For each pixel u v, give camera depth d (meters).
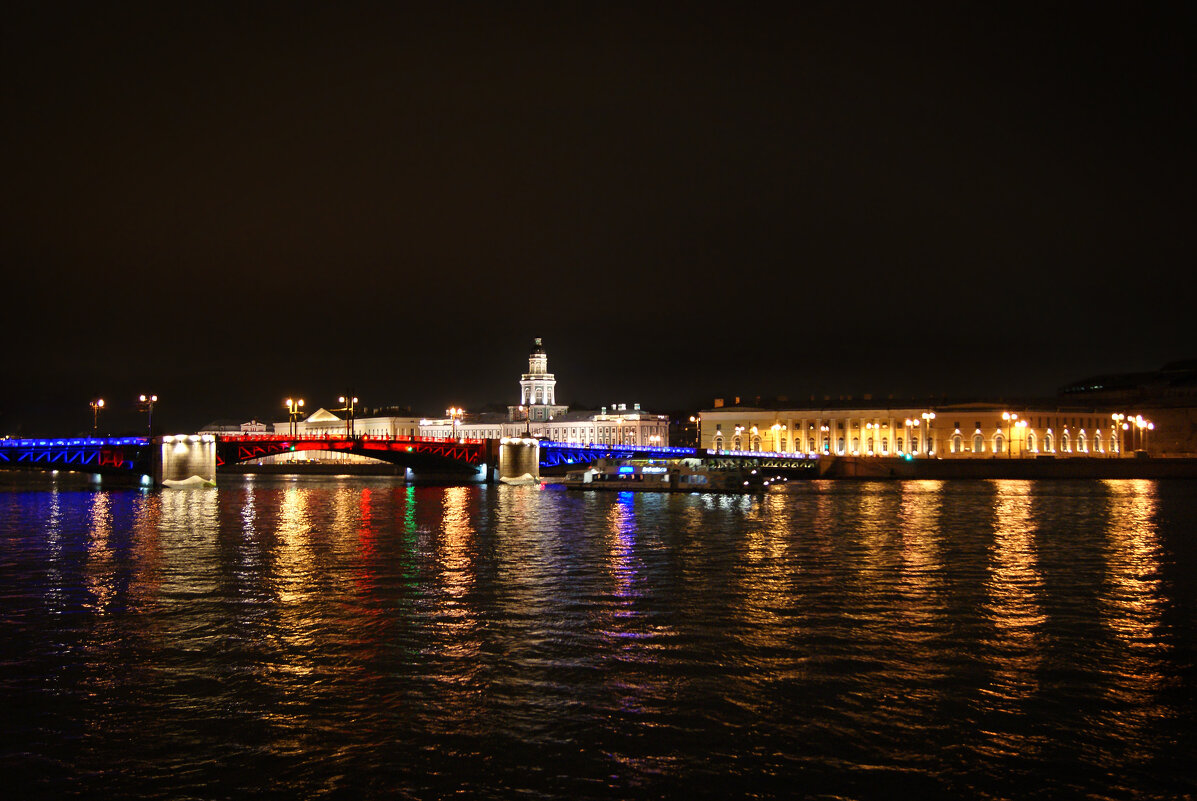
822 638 44.69
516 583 59.44
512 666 40.34
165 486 157.75
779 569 64.75
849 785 29.64
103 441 154.25
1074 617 49.12
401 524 97.12
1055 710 35.22
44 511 113.12
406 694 36.94
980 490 155.25
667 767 30.73
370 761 31.20
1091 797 28.95
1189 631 46.22
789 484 175.38
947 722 34.06
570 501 131.12
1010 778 30.05
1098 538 82.19
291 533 88.38
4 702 36.25
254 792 29.33
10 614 50.47
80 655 42.22
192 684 38.22
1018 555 71.31
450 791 29.30
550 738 32.88
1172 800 28.78
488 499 135.88
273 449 162.75
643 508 117.56
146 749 32.16
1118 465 195.12
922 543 78.88
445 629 46.72
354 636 45.34
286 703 36.06
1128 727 33.72
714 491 145.88
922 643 43.84
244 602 53.47
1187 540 80.56
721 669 39.78
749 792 29.27
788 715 34.72
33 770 30.70
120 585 59.06
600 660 41.16
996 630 46.28
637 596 54.88
